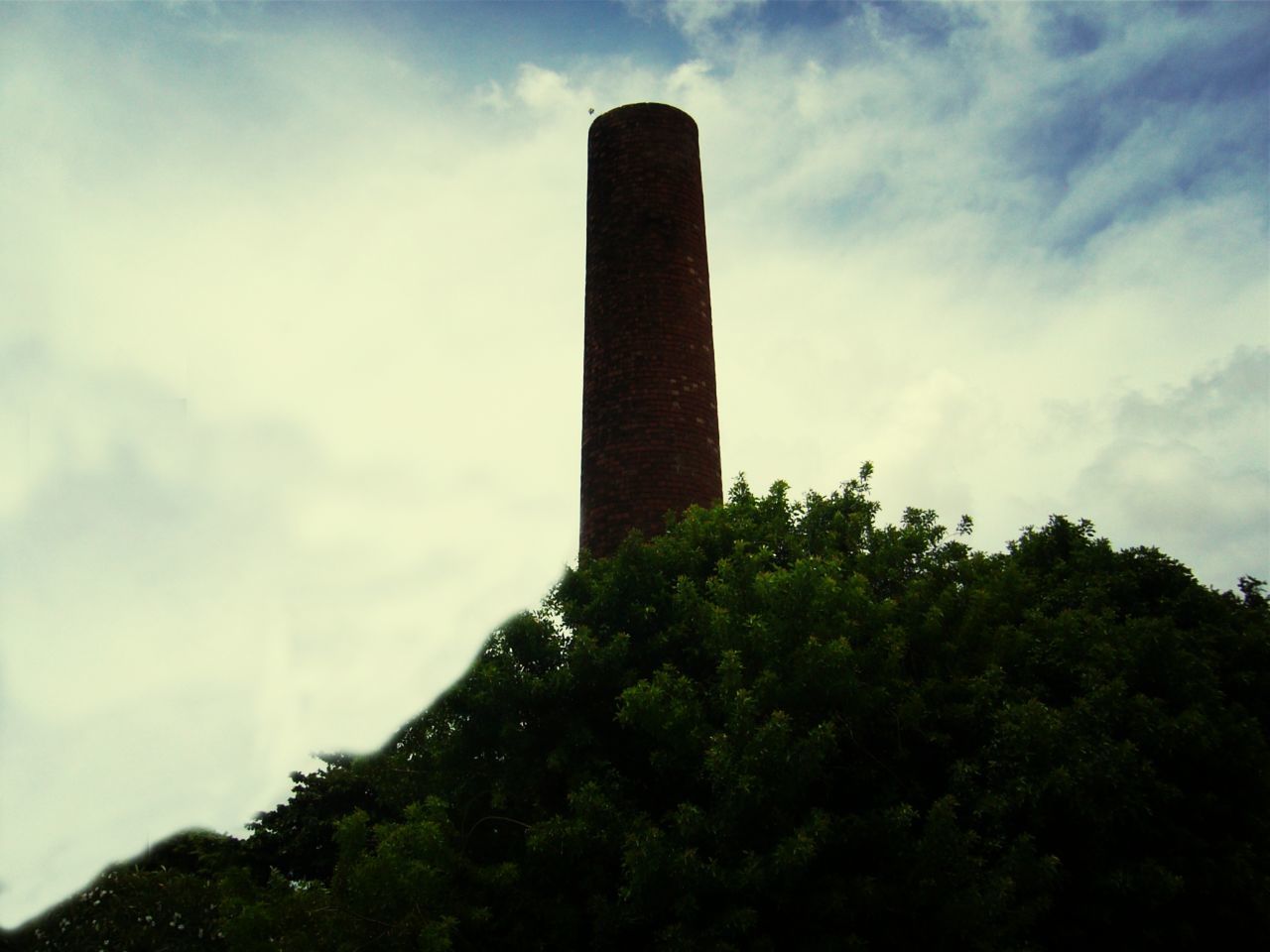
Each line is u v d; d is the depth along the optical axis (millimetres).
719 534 13258
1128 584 14484
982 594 12422
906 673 11609
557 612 12180
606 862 10461
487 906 10148
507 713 11156
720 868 8867
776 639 9938
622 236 21031
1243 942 11828
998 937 9227
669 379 19938
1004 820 10250
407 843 9477
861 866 9844
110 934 10992
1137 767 10422
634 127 21766
